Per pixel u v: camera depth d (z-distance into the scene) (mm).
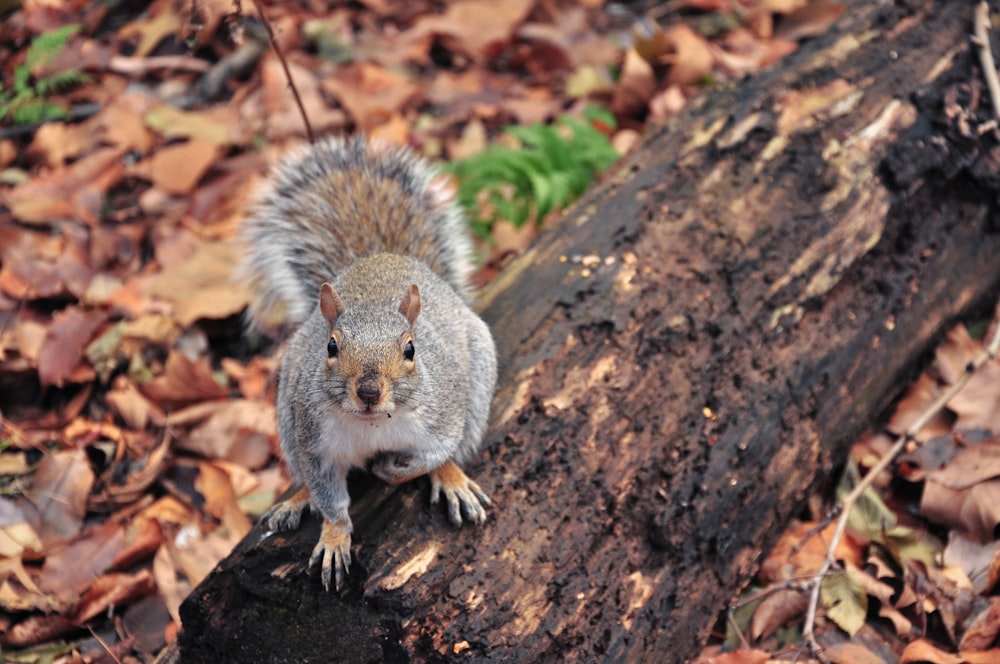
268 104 10234
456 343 5758
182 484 7387
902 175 7344
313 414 5305
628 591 5598
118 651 6258
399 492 5535
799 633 6188
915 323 7289
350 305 5559
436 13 11805
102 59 10766
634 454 5930
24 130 10320
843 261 6988
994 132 7785
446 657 5023
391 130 9938
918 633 6070
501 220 8734
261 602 5309
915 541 6453
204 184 9664
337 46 11227
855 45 8102
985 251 7781
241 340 8547
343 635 5141
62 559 6652
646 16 11648
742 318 6602
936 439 7043
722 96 7793
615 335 6328
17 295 8539
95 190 9477
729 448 6168
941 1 8406
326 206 7270
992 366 7297
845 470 6973
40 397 7984
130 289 8570
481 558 5277
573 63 10969
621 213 7027
